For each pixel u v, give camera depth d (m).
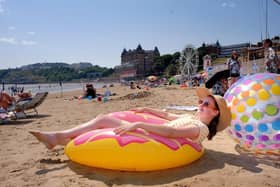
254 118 3.66
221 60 67.38
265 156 3.86
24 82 131.25
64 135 3.54
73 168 3.45
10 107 8.42
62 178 3.13
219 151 4.08
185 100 11.45
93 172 3.28
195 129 3.43
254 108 3.67
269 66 7.53
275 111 3.57
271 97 3.64
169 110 8.26
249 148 3.93
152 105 10.28
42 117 8.58
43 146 4.67
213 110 3.65
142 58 116.06
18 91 31.48
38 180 3.11
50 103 14.16
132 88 28.94
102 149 3.16
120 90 27.03
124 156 3.11
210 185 2.83
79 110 10.02
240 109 3.80
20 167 3.59
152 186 2.85
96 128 3.63
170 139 3.33
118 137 3.20
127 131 3.25
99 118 3.68
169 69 79.00
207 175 3.09
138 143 3.13
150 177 3.09
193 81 26.88
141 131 3.32
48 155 4.07
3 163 3.78
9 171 3.46
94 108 10.39
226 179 2.97
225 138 4.89
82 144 3.29
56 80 139.12
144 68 113.69
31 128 6.62
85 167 3.45
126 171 3.26
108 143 3.16
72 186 2.91
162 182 2.95
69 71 151.75
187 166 3.41
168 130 3.28
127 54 125.19
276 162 3.57
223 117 3.68
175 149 3.23
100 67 161.25
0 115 7.93
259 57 20.25
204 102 3.70
